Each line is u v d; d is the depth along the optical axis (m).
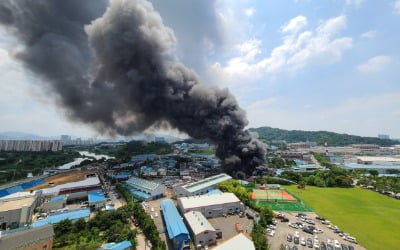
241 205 52.00
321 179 85.69
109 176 88.06
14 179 89.69
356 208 57.66
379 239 40.47
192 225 39.47
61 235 38.09
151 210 52.88
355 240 39.31
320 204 60.59
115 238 37.12
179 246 35.00
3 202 49.22
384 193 73.75
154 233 36.34
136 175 90.25
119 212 44.69
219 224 44.97
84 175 90.00
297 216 51.09
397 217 51.44
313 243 38.94
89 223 41.50
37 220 45.38
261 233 36.94
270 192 71.44
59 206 54.44
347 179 82.50
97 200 55.28
